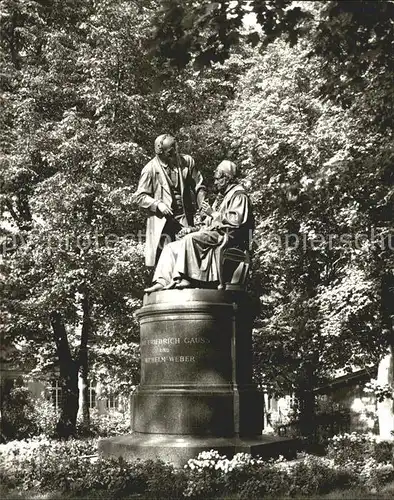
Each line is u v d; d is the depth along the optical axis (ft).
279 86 82.84
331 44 37.50
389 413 80.07
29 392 104.99
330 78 43.24
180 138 86.43
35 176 84.74
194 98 86.38
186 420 40.91
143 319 43.91
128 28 82.12
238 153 87.66
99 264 77.56
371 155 51.80
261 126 80.64
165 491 34.86
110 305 86.74
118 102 79.92
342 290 72.49
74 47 86.17
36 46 88.33
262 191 80.07
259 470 36.68
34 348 95.20
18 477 38.68
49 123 81.46
